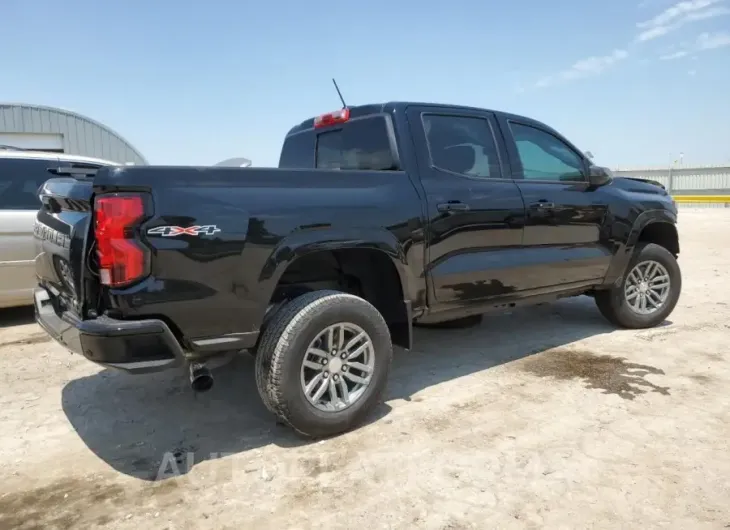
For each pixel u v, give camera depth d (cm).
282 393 312
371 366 348
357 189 351
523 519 253
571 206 472
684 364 453
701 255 1114
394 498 271
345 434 340
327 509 264
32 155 625
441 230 386
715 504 262
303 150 493
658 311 561
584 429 339
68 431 354
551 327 580
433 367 462
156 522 257
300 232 320
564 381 420
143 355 275
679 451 311
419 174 390
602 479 284
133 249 273
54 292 351
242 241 300
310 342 320
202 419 370
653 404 374
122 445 335
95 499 277
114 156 2048
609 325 582
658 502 264
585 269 492
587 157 518
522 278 442
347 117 421
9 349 527
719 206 3008
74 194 295
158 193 279
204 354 310
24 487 289
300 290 352
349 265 384
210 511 264
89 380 445
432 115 414
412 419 359
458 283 400
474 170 425
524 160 461
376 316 346
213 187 296
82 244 285
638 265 546
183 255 284
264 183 314
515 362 469
